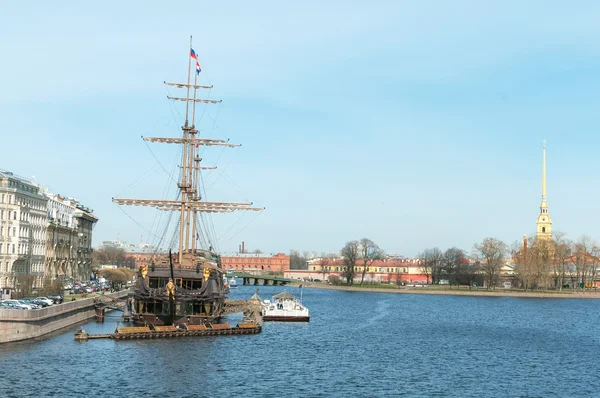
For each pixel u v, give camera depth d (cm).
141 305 11169
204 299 11162
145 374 7475
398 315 18088
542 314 19412
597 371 8819
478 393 7181
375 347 10725
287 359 8988
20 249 16950
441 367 8819
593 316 18950
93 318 13225
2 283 16100
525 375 8388
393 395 6944
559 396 7150
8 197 16400
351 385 7394
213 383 7188
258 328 11938
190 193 15562
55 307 10544
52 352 8556
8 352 8450
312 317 16675
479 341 11975
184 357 8650
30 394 6378
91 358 8256
